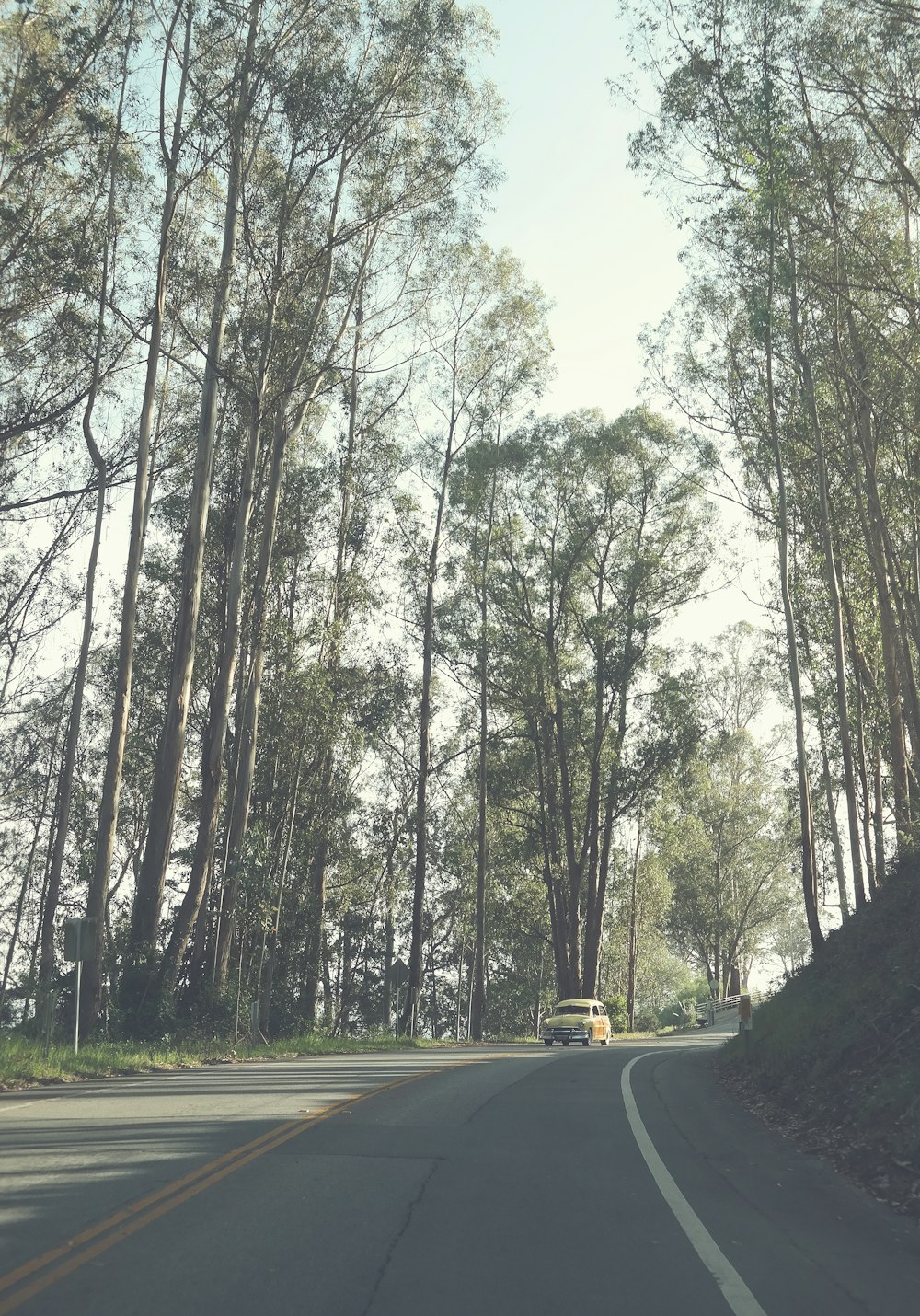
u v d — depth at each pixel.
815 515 32.34
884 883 24.02
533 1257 6.57
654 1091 17.44
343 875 51.94
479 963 51.12
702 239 26.64
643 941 87.69
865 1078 13.21
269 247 31.58
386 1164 9.38
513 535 52.16
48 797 51.28
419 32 29.52
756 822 78.25
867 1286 6.30
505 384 47.59
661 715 50.44
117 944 29.72
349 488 38.94
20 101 25.33
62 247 26.69
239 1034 30.16
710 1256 6.77
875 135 20.72
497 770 54.75
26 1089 15.77
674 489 49.56
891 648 28.58
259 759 39.19
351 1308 5.45
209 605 40.44
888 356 24.61
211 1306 5.39
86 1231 6.71
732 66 21.20
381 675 43.34
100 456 34.00
